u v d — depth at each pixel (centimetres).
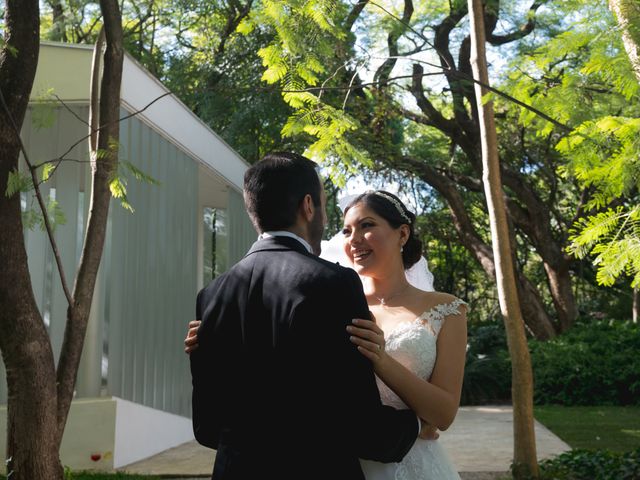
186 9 1650
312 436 173
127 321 738
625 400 1287
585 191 1373
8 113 407
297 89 461
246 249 1218
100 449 687
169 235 860
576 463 612
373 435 177
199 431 195
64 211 706
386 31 1481
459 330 241
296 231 198
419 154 1773
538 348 1362
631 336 1347
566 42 433
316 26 462
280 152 204
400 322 242
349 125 458
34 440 426
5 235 418
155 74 1733
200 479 654
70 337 458
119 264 718
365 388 175
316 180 203
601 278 387
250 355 183
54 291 700
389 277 254
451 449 802
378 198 258
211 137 1007
